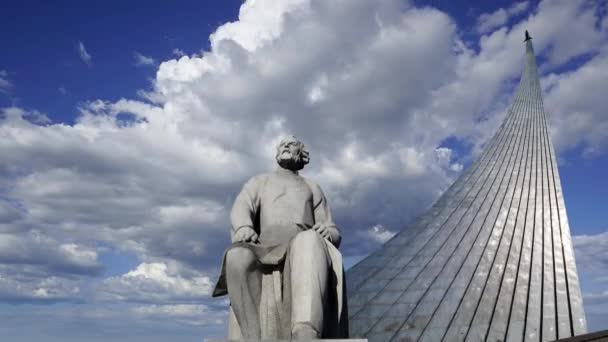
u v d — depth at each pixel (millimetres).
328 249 6754
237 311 6445
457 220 35938
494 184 38812
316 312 5902
